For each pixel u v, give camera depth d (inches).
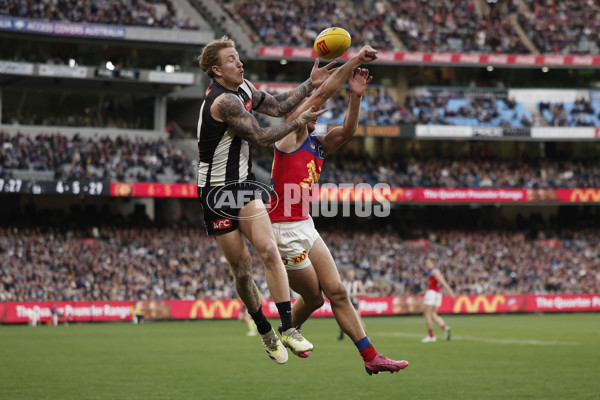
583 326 1307.8
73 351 855.1
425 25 2137.1
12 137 1675.7
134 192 1644.9
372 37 2054.6
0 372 645.9
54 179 1600.6
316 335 1110.4
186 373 636.1
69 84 1755.7
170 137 1948.8
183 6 1932.8
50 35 1654.8
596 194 1947.6
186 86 1835.6
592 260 1945.1
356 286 1104.2
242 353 828.6
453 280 1792.6
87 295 1508.4
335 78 271.9
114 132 1813.5
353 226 1977.1
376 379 589.0
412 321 1512.1
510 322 1440.7
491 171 2043.6
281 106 274.8
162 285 1601.9
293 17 2060.8
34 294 1472.7
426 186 1947.6
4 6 1640.0
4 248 1562.5
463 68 2126.0
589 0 2249.0
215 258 1712.6
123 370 660.7
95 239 1694.1
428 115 2015.3
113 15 1739.7
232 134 246.4
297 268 274.7
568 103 2124.8
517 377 597.3
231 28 1942.7
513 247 1964.8
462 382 566.3
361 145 2069.4
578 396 491.2
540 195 1931.6
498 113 2075.5
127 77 1720.0
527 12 2257.6
